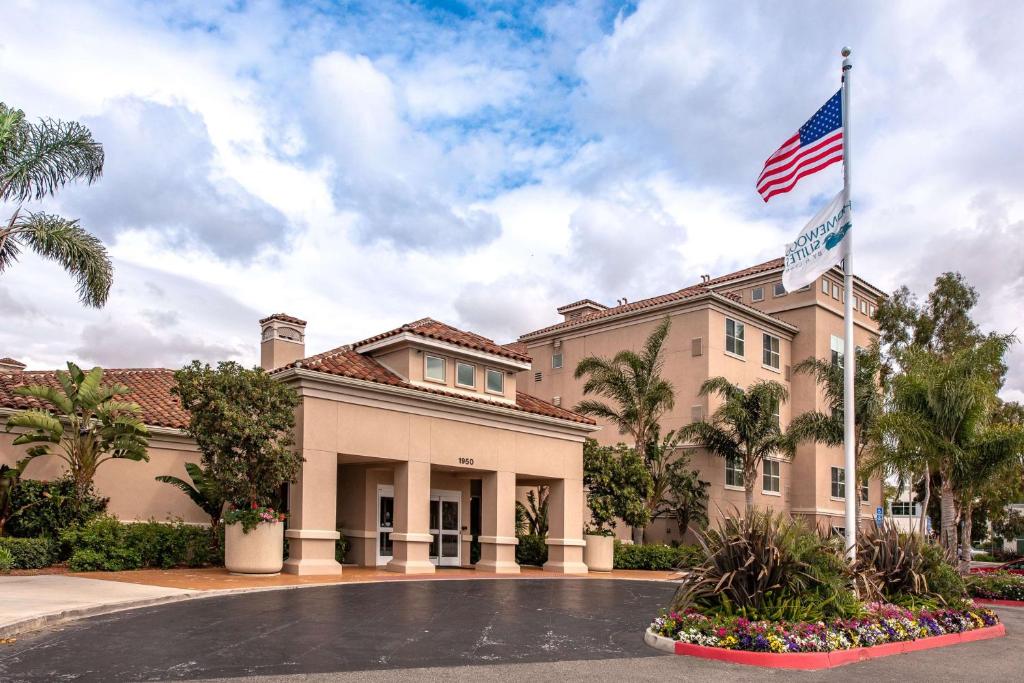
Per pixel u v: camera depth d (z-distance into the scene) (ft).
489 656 33.32
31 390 63.21
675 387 118.83
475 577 71.97
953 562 52.39
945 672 33.99
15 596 43.83
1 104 65.46
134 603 43.75
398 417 73.26
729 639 35.35
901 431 72.49
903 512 174.60
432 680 28.09
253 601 47.62
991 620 48.37
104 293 66.74
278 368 73.97
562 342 137.49
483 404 79.15
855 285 142.51
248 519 61.67
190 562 66.80
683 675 30.89
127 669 28.30
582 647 36.52
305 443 66.39
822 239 50.88
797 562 39.68
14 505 63.36
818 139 51.90
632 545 96.73
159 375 88.69
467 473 83.76
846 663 35.24
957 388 71.36
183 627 37.37
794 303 134.10
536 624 43.29
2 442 66.49
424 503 74.23
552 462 86.53
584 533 91.86
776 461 126.62
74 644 32.42
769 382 108.58
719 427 111.65
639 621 46.14
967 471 72.08
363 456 70.54
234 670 28.58
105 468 72.49
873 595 45.57
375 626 40.09
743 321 123.44
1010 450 71.31
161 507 75.66
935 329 133.90
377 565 78.48
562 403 135.23
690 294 118.42
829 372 110.22
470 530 89.71
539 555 91.97
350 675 28.37
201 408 62.39
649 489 96.48
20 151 64.75
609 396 108.99
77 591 47.34
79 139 66.85
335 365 71.82
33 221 64.28
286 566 66.03
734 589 39.42
